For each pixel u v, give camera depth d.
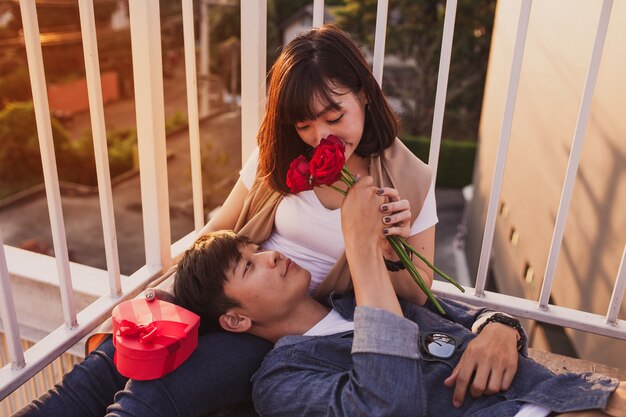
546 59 5.06
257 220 1.54
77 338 1.51
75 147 16.55
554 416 1.12
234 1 23.33
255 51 1.74
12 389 1.35
